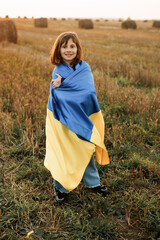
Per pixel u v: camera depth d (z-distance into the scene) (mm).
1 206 2551
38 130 3885
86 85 2256
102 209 2572
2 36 13789
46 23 26078
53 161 2348
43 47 12031
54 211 2527
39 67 7543
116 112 4734
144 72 7406
